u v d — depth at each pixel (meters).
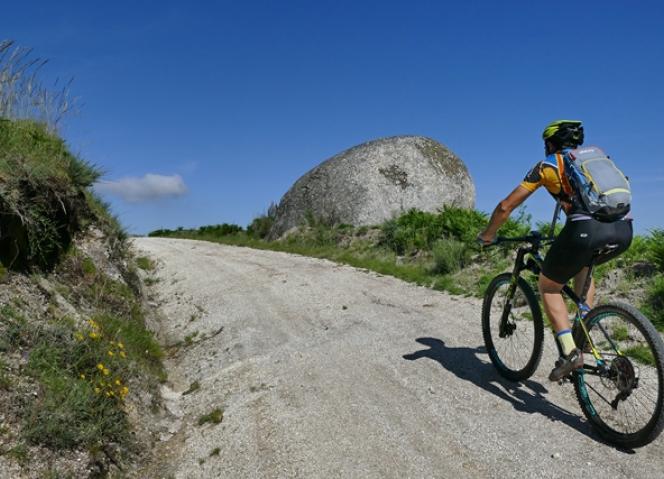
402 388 4.59
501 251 9.66
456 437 3.73
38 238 5.21
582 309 3.74
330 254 13.41
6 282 4.55
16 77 6.09
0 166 4.97
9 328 3.96
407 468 3.41
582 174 3.50
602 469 3.23
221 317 7.64
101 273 6.19
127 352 5.06
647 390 3.64
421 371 4.93
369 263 11.33
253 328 6.95
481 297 7.66
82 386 3.86
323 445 3.76
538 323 4.24
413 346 5.64
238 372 5.44
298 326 6.86
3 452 3.07
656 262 6.71
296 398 4.58
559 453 3.43
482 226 11.98
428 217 13.51
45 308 4.61
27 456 3.14
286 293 8.73
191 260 12.61
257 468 3.60
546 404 4.12
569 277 3.68
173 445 4.12
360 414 4.17
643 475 3.13
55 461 3.24
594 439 3.57
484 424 3.87
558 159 3.63
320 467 3.50
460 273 9.36
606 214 3.42
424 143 18.91
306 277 10.01
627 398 3.67
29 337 4.02
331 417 4.16
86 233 6.52
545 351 5.20
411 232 13.13
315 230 16.94
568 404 4.10
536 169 3.71
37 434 3.27
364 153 18.30
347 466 3.48
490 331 4.89
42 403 3.49
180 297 9.09
